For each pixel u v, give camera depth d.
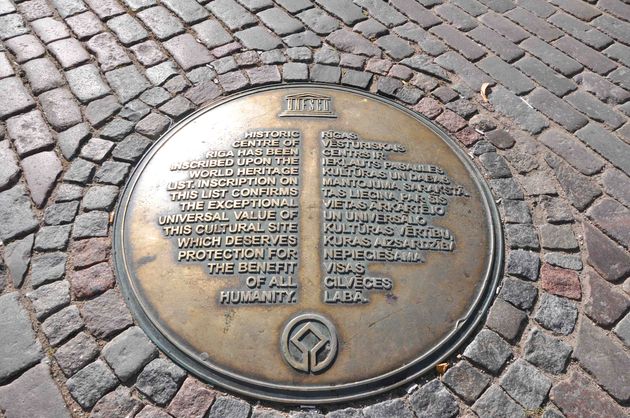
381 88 3.25
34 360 2.19
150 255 2.43
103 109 3.03
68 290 2.37
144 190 2.65
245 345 2.22
